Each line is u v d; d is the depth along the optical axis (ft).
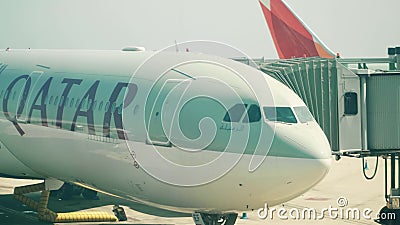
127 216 255.09
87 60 231.30
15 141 241.55
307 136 173.88
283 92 184.65
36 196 290.15
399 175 250.78
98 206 272.72
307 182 170.60
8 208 268.41
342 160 434.30
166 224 242.17
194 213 187.73
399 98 227.40
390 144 228.84
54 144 222.28
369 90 228.63
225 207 177.58
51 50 263.49
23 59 263.08
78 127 209.97
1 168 254.68
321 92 226.79
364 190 320.91
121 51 232.73
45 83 233.35
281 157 169.07
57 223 245.04
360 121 228.63
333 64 226.58
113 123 195.31
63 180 233.14
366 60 307.37
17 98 241.55
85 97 210.59
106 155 199.52
